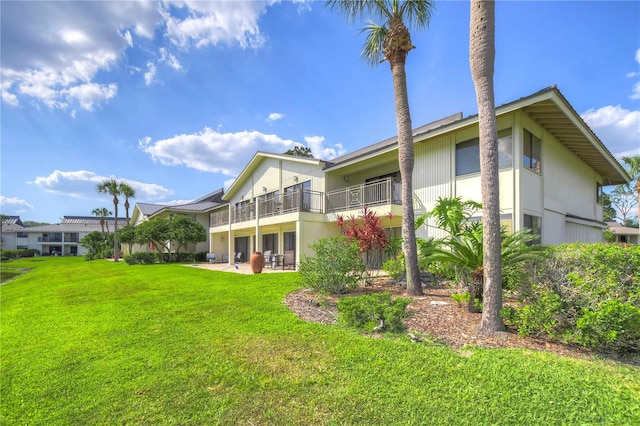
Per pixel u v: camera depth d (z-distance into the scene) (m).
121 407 3.04
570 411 2.69
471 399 2.91
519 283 4.90
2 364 4.20
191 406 3.00
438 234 11.80
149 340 4.89
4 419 2.92
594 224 14.80
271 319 5.74
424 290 8.48
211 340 4.76
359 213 14.12
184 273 15.22
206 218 34.03
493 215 4.76
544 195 11.28
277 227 20.05
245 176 24.73
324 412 2.81
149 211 36.41
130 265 24.30
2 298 10.23
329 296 7.83
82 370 3.91
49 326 6.06
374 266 13.68
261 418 2.77
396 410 2.79
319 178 17.36
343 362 3.79
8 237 62.56
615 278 4.21
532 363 3.59
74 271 19.94
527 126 10.39
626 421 2.54
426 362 3.68
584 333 3.90
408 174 8.16
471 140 11.05
